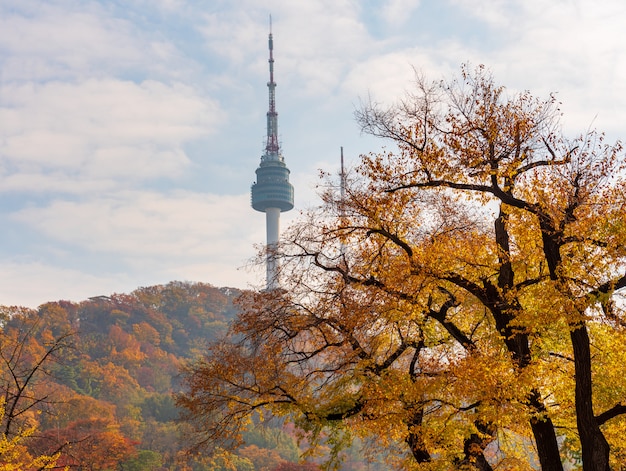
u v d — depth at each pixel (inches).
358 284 714.2
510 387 615.5
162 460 3688.5
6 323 6407.5
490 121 674.8
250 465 4030.5
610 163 637.9
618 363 676.1
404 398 674.8
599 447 604.7
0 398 673.0
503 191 676.1
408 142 703.1
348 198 730.2
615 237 587.2
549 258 633.0
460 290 752.3
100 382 5994.1
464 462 714.8
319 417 737.6
